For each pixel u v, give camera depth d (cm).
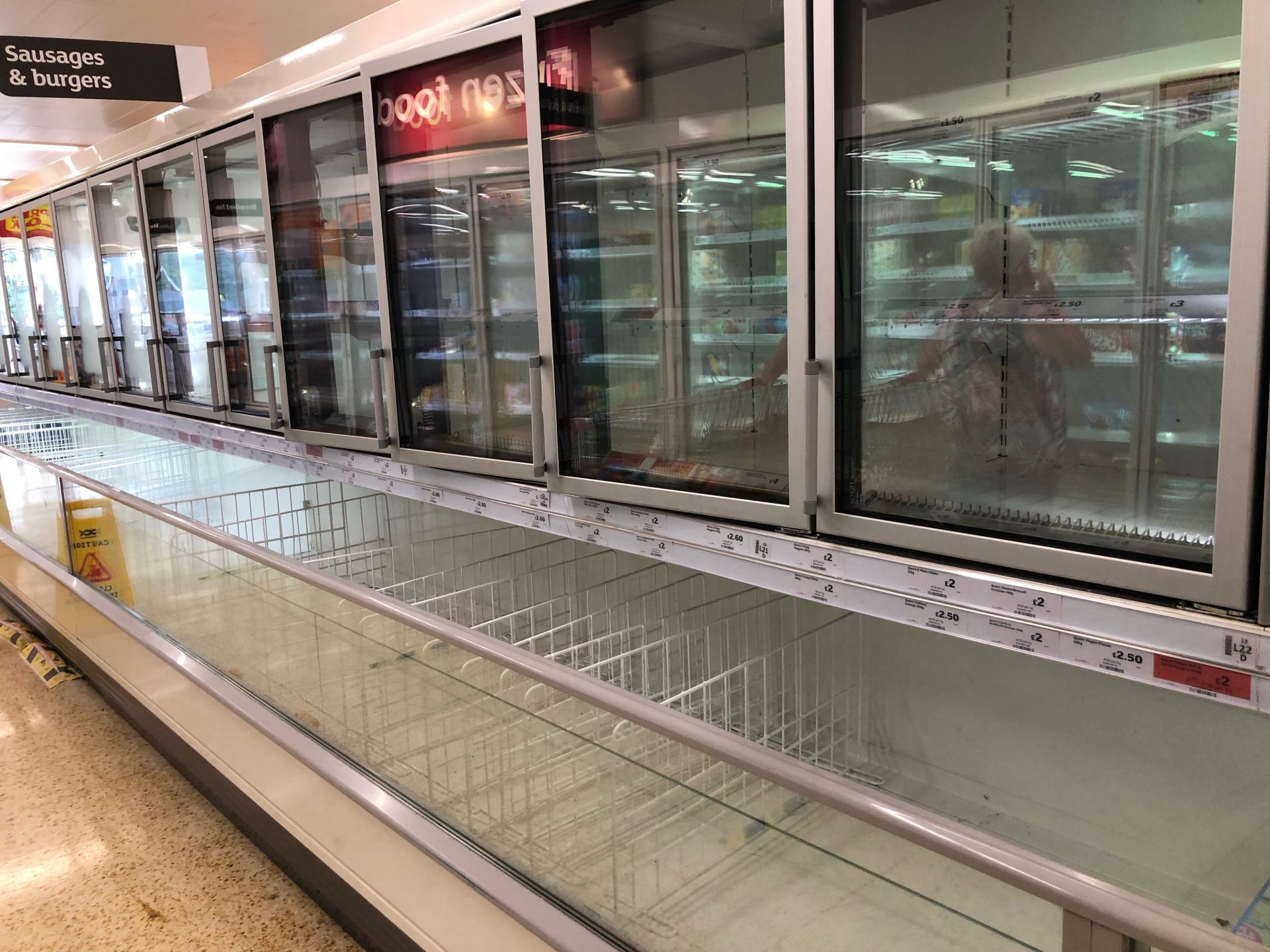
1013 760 225
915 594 169
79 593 371
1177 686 138
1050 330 154
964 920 92
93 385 536
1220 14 133
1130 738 204
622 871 136
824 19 162
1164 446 143
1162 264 142
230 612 259
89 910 241
